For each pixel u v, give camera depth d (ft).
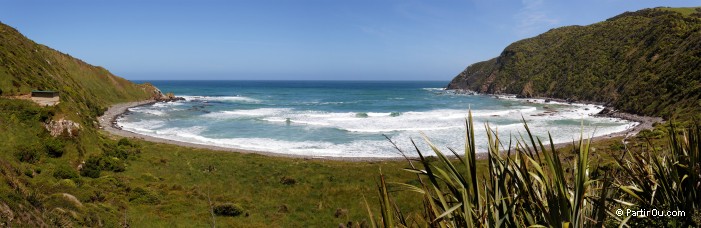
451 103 308.60
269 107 267.39
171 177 84.07
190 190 74.64
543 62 401.29
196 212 62.03
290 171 90.84
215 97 380.37
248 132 155.94
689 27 254.88
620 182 12.48
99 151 92.89
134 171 86.69
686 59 199.93
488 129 10.21
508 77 433.48
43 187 60.08
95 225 48.06
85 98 201.67
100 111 203.62
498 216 9.43
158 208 62.44
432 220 10.07
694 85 172.96
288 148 125.29
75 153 85.35
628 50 297.53
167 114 214.69
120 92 291.17
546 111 232.32
